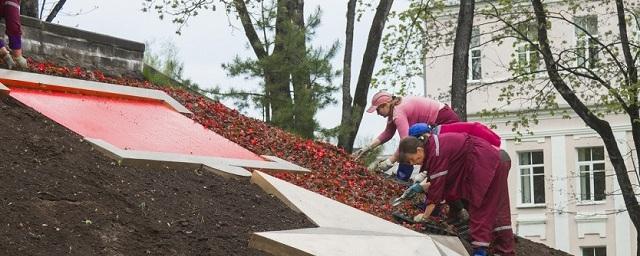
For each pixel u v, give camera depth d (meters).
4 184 7.40
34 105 9.84
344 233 8.45
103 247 7.10
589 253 32.88
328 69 16.34
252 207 8.80
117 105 11.14
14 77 10.30
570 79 21.89
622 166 20.38
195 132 11.23
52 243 6.89
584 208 32.81
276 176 10.58
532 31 22.08
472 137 9.29
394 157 11.71
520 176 33.62
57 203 7.45
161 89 13.05
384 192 11.65
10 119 8.79
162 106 11.90
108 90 11.27
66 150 8.52
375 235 8.62
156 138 10.39
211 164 9.65
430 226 10.15
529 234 33.47
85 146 8.91
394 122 11.04
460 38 16.86
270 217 8.69
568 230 33.03
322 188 10.83
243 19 18.31
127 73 13.62
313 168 11.73
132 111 11.13
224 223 8.18
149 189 8.37
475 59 33.81
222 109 13.26
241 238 8.00
